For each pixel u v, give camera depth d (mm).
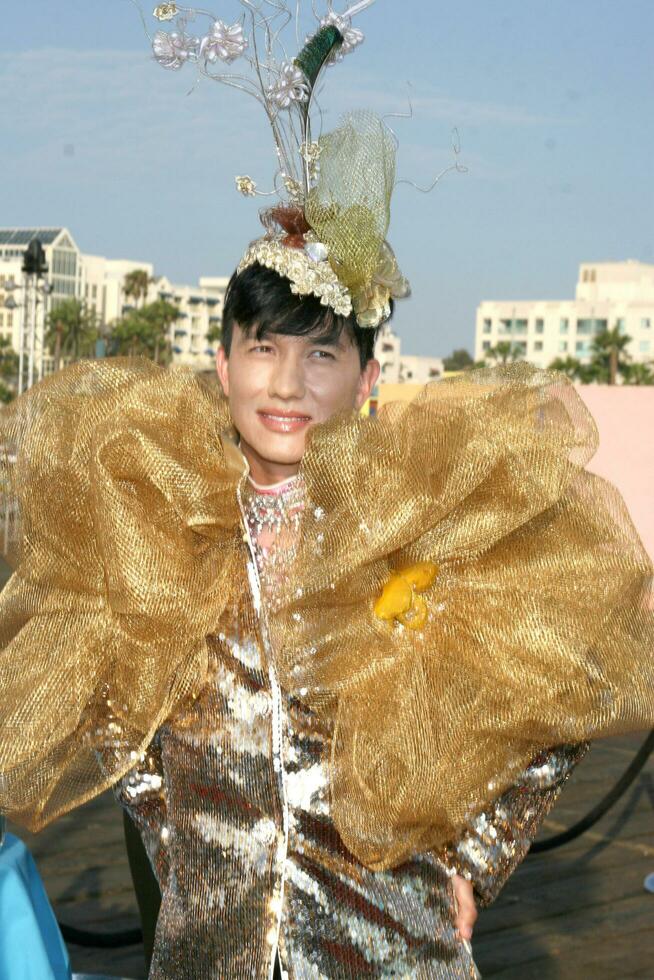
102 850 4078
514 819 1758
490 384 1798
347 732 1630
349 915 1627
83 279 146250
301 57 1821
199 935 1636
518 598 1694
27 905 1784
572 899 3844
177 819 1689
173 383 1806
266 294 1731
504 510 1688
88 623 1726
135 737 1754
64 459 1725
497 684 1668
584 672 1676
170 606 1623
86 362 1836
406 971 1631
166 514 1686
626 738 6035
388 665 1655
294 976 1591
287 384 1719
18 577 1785
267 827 1641
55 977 1907
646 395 9289
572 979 3238
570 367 79375
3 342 81938
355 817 1598
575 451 1778
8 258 135875
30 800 1764
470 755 1664
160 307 79188
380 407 1822
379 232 1754
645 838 4484
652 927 3639
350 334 1771
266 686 1667
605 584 1718
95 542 1717
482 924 3609
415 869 1682
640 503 9195
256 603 1679
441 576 1719
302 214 1803
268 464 1773
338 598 1659
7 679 1741
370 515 1623
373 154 1780
